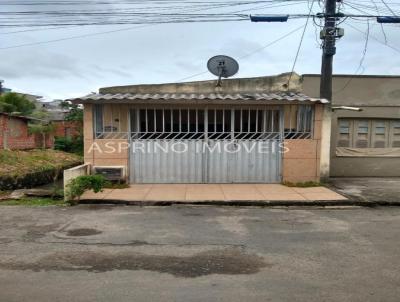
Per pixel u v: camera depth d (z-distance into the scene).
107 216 7.60
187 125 10.89
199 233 6.41
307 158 11.02
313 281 4.39
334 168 13.19
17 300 3.88
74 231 6.50
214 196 9.23
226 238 6.13
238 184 10.88
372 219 7.47
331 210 8.31
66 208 8.33
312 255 5.30
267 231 6.56
